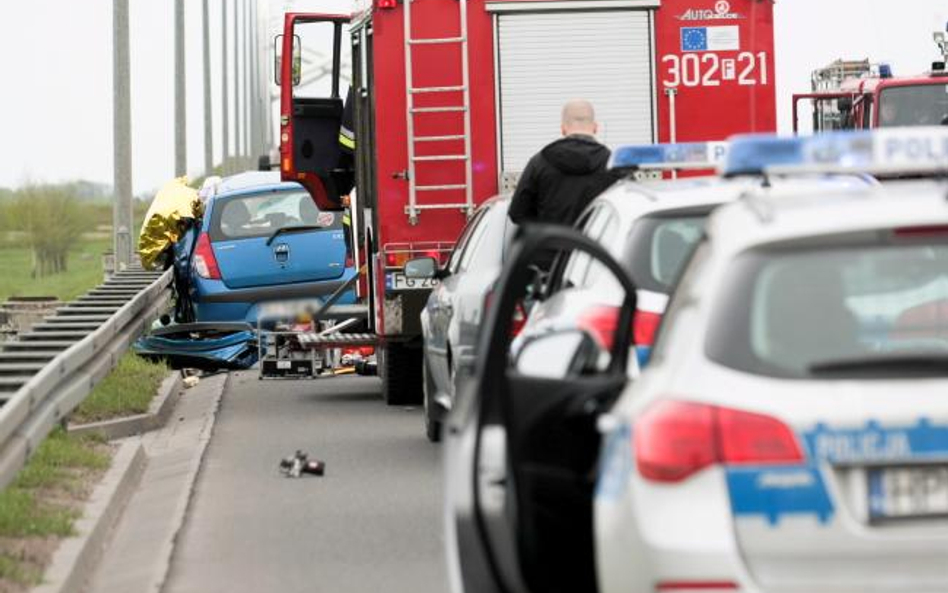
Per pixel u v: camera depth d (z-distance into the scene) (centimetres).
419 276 4472
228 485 3794
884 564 1616
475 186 5350
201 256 7256
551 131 5378
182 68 12000
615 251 2791
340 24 6519
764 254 1709
